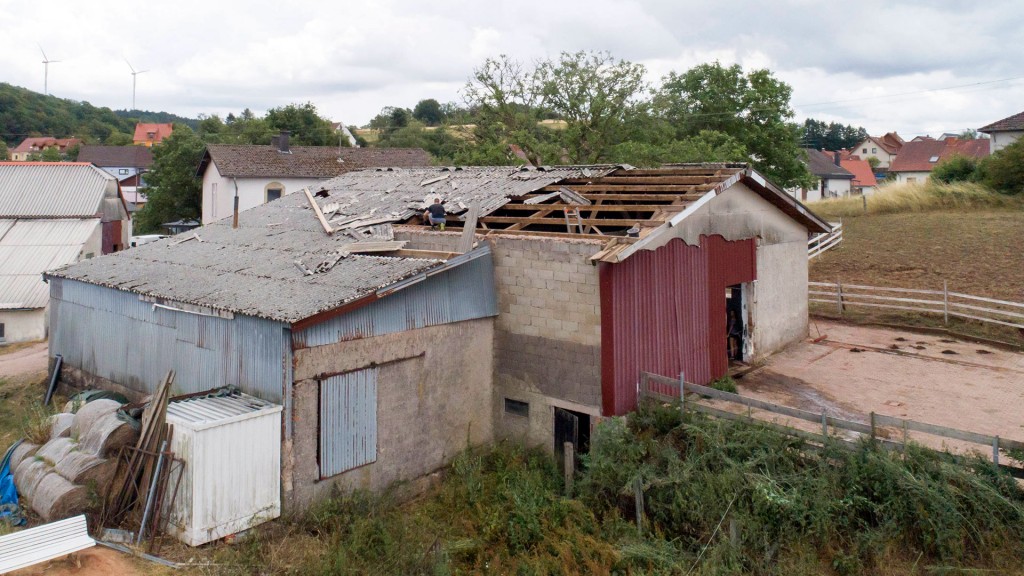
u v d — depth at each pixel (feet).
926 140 235.61
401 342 40.70
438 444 43.47
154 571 29.96
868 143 321.32
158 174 156.15
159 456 33.22
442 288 42.98
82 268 54.75
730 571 31.94
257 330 37.27
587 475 38.96
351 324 37.81
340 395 37.55
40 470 35.50
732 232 53.78
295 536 34.01
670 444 39.09
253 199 126.11
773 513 33.81
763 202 58.03
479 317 45.73
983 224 100.01
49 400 55.26
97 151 288.10
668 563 32.53
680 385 41.83
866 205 122.31
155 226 156.66
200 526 31.99
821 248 96.17
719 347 52.13
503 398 46.85
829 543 32.76
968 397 47.37
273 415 34.78
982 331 63.72
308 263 45.06
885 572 31.14
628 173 56.34
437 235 48.42
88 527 33.27
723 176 49.55
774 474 35.58
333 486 37.50
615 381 41.91
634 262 43.39
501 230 47.65
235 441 33.24
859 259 90.43
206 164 135.13
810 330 69.15
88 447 35.53
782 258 61.26
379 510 37.52
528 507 36.68
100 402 38.70
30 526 33.96
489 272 46.34
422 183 62.64
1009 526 31.19
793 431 37.19
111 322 50.14
